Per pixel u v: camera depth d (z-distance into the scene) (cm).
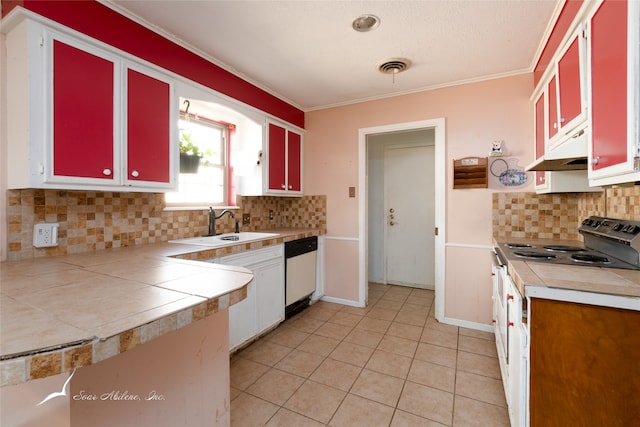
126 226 192
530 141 244
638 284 109
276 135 299
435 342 238
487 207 259
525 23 182
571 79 146
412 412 159
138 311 75
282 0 161
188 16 174
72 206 164
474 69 246
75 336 60
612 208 172
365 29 189
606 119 112
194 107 239
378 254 423
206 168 269
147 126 175
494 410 160
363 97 310
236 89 249
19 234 143
